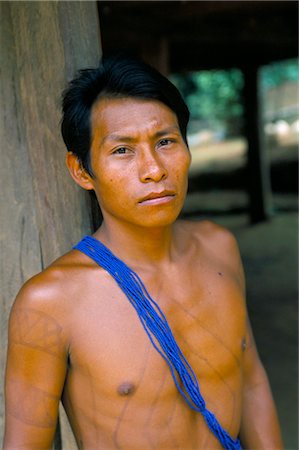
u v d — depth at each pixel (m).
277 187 8.33
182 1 3.12
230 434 1.09
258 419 1.24
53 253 1.27
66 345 1.00
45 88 1.20
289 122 10.52
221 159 10.35
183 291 1.07
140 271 1.05
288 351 3.35
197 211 7.66
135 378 0.99
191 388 1.02
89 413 1.02
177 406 1.01
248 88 6.34
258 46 4.91
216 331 1.08
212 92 12.11
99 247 1.04
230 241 1.22
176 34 3.83
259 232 6.34
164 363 1.00
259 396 1.25
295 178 8.27
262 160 6.61
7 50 1.21
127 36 3.60
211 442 1.06
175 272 1.08
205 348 1.06
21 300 1.00
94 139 0.97
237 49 5.08
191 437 1.03
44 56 1.19
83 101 0.98
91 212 1.25
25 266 1.28
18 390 1.01
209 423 1.04
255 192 6.71
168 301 1.05
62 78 1.18
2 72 1.21
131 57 0.99
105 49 3.94
